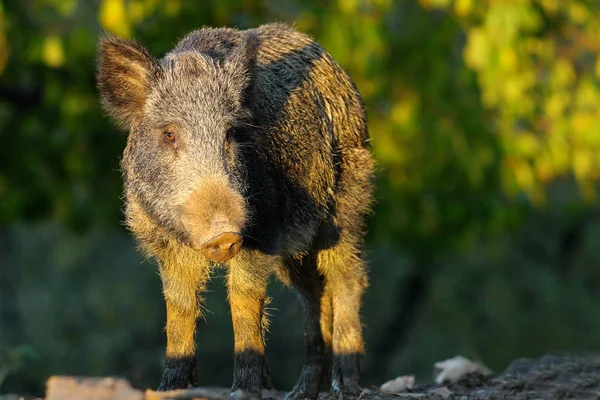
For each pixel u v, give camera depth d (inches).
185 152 558.9
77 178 1318.9
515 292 2208.4
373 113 1259.8
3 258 2529.5
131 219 601.0
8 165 1302.9
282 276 690.8
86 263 2301.9
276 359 1831.9
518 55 1167.0
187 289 604.4
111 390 448.8
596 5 1325.0
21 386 1491.1
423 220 1358.3
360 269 686.5
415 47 1284.4
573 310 2209.6
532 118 1327.5
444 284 2212.1
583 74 1341.0
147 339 1871.3
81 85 1210.6
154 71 578.9
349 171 678.5
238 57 586.9
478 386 713.0
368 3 1160.2
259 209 590.2
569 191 1935.3
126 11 1024.2
